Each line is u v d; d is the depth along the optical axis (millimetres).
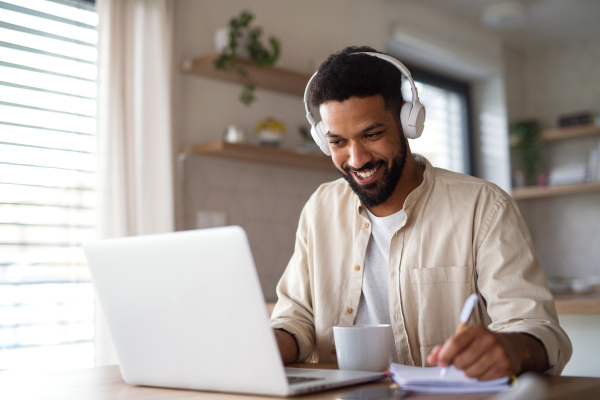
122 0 2365
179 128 2627
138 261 866
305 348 1214
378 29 3621
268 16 3029
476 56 4086
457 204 1207
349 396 743
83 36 2432
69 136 2350
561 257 4410
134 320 896
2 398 853
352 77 1121
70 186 2322
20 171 2217
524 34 4352
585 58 4422
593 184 3904
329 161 3012
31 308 2195
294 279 1396
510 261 1091
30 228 2217
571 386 757
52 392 891
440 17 3990
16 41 2254
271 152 2705
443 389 741
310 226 1398
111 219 2254
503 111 4348
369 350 951
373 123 1131
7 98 2213
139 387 918
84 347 2311
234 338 787
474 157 4465
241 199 2855
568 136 4340
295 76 2826
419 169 1322
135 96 2414
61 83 2352
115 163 2285
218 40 2645
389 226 1281
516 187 4293
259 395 787
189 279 813
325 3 3332
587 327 1753
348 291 1296
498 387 718
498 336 779
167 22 2508
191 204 2654
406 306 1216
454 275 1174
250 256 746
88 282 2332
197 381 842
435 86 4227
